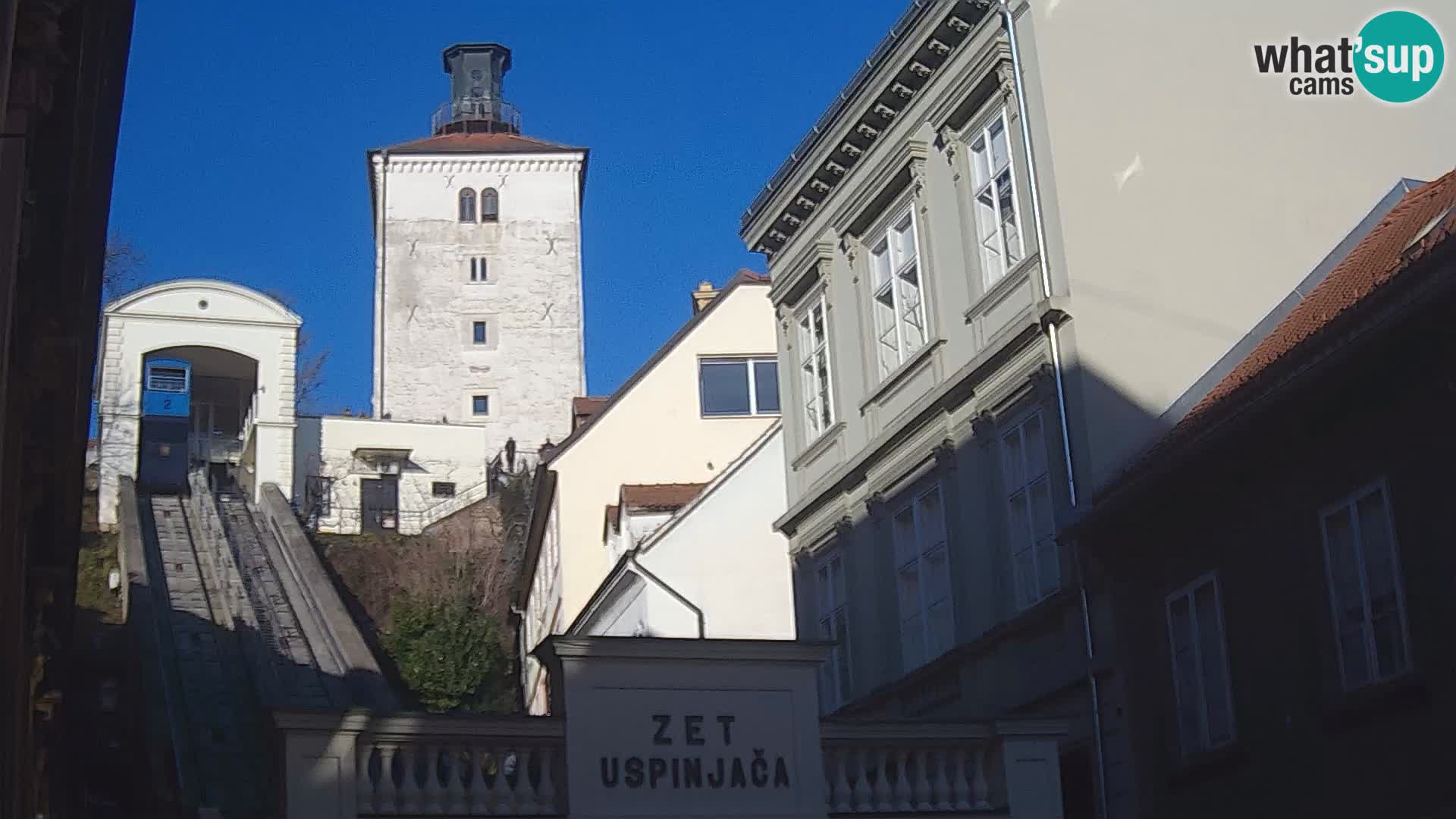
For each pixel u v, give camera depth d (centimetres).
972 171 2378
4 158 1177
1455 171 2139
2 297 1157
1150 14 2273
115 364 6894
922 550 2455
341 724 1557
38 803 2248
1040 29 2220
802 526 2831
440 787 1581
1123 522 1978
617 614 3712
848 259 2722
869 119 2589
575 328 9069
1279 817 1767
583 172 9412
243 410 7531
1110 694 2017
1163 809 1936
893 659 2502
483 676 4734
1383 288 1661
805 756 1698
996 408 2266
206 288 7112
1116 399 2097
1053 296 2130
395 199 9150
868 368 2638
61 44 1304
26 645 1922
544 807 1614
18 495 1553
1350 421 1700
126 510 5262
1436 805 1561
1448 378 1569
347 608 4656
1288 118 2291
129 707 3378
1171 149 2225
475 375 8950
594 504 4312
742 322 4459
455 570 6072
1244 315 2181
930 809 1734
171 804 2797
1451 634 1554
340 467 7312
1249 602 1833
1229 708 1852
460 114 10425
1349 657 1694
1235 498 1866
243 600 4316
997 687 2227
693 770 1658
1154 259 2170
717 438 4375
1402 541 1619
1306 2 2345
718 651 1695
